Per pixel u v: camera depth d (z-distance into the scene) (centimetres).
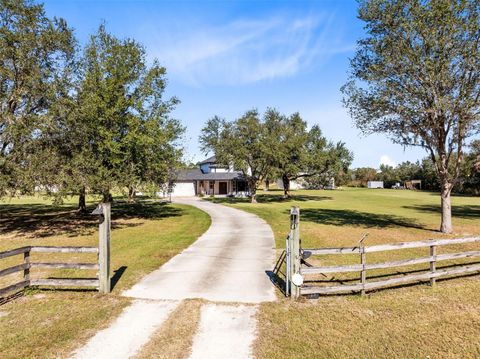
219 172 6259
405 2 1598
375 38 1741
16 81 1836
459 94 1513
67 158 1928
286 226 2073
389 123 1822
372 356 558
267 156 3894
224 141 3981
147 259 1222
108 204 869
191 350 574
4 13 1825
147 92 2381
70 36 2102
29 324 677
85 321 689
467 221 2300
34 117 1716
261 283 932
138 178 2275
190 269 1079
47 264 869
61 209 3291
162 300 805
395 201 4312
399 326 665
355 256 1262
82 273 1041
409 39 1623
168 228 2052
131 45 2375
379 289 884
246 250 1368
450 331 644
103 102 2059
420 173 8675
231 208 3366
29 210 3212
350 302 788
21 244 1583
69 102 1908
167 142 2559
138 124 2194
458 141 1684
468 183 5816
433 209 3209
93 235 1817
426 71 1562
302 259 886
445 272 924
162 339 611
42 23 1955
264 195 5784
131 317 707
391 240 1597
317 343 598
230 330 646
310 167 4731
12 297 827
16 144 1681
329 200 4559
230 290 874
